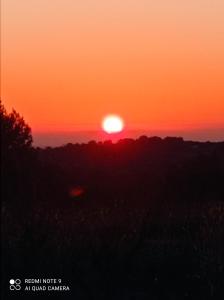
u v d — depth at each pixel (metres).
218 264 20.73
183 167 63.06
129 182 58.12
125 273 19.94
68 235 20.70
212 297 19.12
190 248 22.98
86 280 19.02
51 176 48.16
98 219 23.36
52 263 19.23
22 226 20.27
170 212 29.89
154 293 19.55
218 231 23.88
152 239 24.33
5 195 40.03
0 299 18.38
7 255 18.95
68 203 43.34
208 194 54.66
